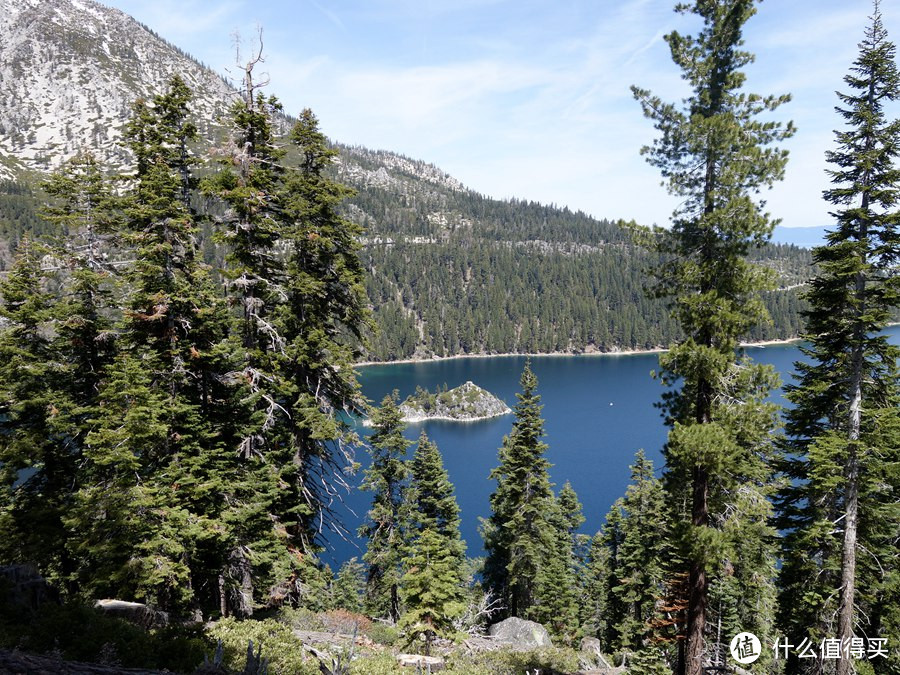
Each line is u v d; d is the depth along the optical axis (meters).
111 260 21.06
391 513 31.59
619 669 25.36
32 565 11.86
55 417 20.14
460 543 35.03
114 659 9.57
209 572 17.72
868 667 19.48
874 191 16.06
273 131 19.58
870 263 16.72
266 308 20.08
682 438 13.56
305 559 19.89
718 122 13.33
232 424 18.45
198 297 17.70
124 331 19.17
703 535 13.76
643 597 35.03
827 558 20.70
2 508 21.31
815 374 20.09
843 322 18.06
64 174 20.80
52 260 20.83
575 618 39.09
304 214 19.34
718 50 14.32
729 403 14.28
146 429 15.94
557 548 42.84
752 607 29.33
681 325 15.05
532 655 21.09
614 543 40.69
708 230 14.30
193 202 20.47
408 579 18.28
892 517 19.41
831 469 18.25
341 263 19.97
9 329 21.11
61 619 9.93
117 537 15.45
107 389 16.42
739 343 14.69
